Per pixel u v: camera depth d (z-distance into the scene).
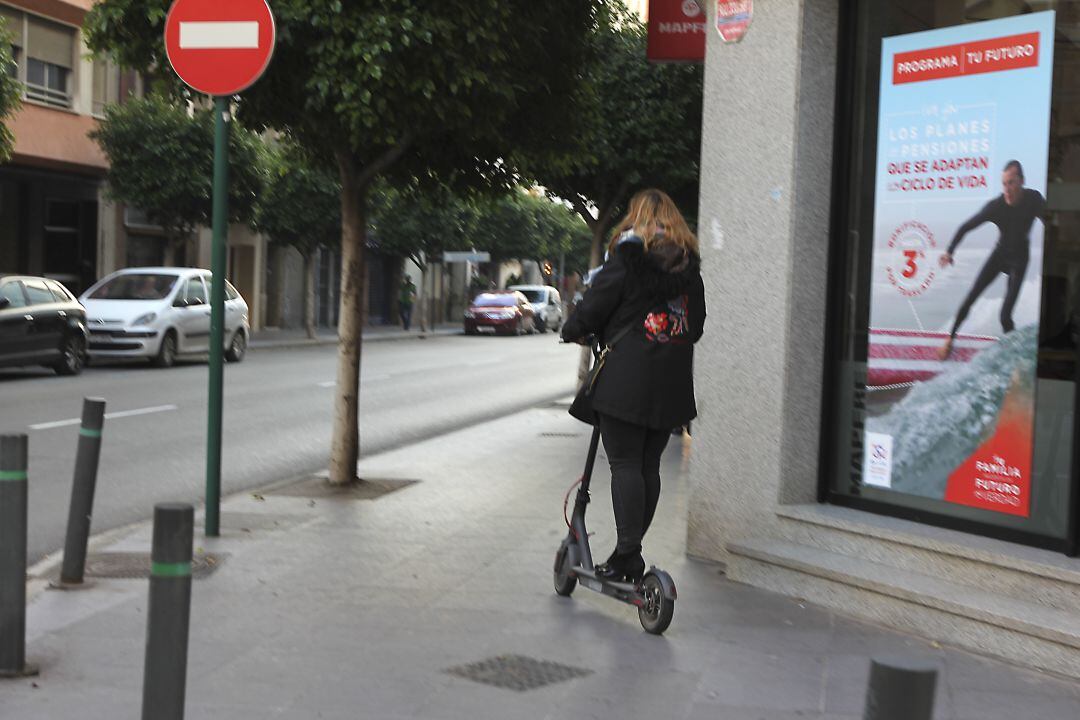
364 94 8.09
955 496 6.12
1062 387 5.64
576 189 19.31
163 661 3.28
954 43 6.20
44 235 31.53
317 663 5.02
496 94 8.66
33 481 10.06
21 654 4.79
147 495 9.78
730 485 6.95
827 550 6.38
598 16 9.87
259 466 11.64
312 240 36.50
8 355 19.02
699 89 17.58
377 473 10.81
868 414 6.60
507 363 28.97
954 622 5.42
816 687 4.79
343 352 9.80
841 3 6.71
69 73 30.70
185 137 29.00
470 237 52.59
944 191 6.24
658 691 4.71
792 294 6.66
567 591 6.20
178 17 7.48
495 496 9.48
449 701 4.55
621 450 5.79
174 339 23.84
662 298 5.67
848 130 6.71
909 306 6.39
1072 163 5.66
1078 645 4.93
